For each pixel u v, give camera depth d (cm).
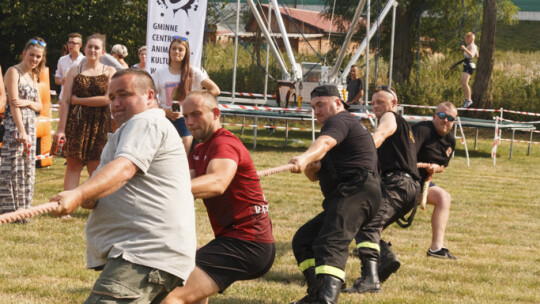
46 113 1203
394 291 568
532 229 907
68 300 497
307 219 884
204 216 848
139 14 2970
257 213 389
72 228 736
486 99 2572
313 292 477
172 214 307
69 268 581
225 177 369
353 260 680
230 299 521
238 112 1670
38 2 2830
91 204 308
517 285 621
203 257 377
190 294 370
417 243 773
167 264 304
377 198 478
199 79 750
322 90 491
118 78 318
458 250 752
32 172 750
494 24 2558
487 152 1934
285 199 1032
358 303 518
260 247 386
